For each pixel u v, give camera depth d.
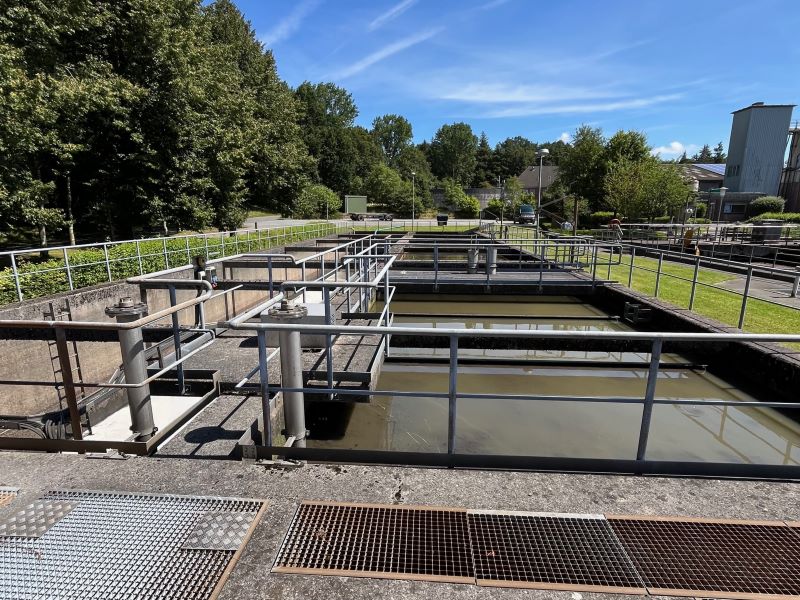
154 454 3.01
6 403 5.80
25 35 12.07
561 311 10.55
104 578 1.75
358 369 4.41
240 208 23.55
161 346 4.60
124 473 2.44
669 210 28.28
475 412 5.26
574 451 4.53
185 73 16.44
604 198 32.88
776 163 32.44
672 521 2.08
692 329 6.97
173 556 1.86
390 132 104.31
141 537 1.96
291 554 1.88
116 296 8.07
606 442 4.72
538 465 2.63
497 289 11.18
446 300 11.27
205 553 1.87
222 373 4.38
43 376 6.29
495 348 7.41
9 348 5.89
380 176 70.56
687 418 5.24
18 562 1.82
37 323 2.75
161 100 16.17
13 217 12.29
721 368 6.36
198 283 4.37
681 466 2.57
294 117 38.50
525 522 2.07
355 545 1.93
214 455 3.01
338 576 1.77
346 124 86.44
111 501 2.20
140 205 16.61
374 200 73.75
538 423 5.07
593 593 1.71
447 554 1.88
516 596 1.69
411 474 2.45
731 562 1.85
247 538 1.95
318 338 5.18
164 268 11.32
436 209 72.75
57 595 1.67
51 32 12.16
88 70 14.02
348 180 73.06
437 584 1.74
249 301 10.83
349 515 2.11
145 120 16.14
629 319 9.04
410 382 6.19
